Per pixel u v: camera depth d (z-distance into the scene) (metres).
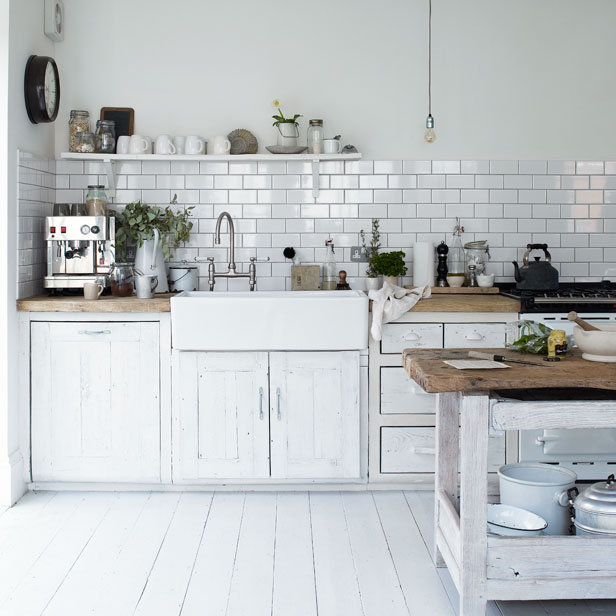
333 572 3.00
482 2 4.67
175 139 4.55
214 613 2.67
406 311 3.93
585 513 2.62
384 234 4.70
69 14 4.61
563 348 2.80
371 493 3.99
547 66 4.70
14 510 3.71
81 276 4.23
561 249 4.74
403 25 4.66
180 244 4.68
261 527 3.48
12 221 3.88
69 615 2.64
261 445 3.91
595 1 4.69
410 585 2.89
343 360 3.89
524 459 3.87
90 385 3.93
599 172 4.73
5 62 3.82
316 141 4.49
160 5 4.63
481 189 4.70
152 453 3.95
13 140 3.89
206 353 3.88
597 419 2.46
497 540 2.46
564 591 2.47
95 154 4.42
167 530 3.44
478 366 2.56
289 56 4.66
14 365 3.89
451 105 4.69
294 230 4.68
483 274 4.60
